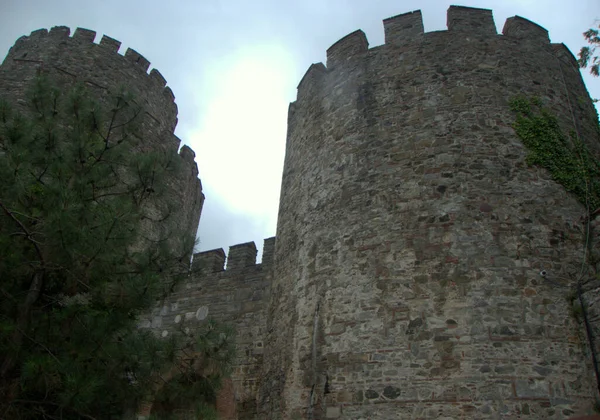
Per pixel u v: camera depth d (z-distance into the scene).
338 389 8.56
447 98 10.76
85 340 6.93
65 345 6.95
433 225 9.24
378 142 10.79
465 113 10.45
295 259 11.20
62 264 6.98
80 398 6.21
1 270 6.90
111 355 7.07
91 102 8.80
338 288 9.56
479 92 10.74
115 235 7.15
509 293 8.36
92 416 6.95
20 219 7.32
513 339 7.96
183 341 7.92
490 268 8.59
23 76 17.06
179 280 8.33
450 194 9.48
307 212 11.35
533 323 8.10
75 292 7.55
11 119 7.98
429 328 8.30
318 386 8.87
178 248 8.46
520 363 7.76
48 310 7.41
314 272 10.27
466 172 9.66
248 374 12.72
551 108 10.81
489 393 7.56
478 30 11.91
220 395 12.62
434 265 8.83
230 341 7.88
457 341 8.05
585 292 8.21
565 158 10.05
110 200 7.94
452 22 12.03
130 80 18.81
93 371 6.82
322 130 12.25
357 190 10.46
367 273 9.33
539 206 9.31
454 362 7.90
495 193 9.40
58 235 6.61
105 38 19.05
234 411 12.28
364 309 9.00
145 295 7.30
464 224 9.08
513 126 10.29
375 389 8.20
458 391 7.67
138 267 7.84
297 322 10.14
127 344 7.38
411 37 12.07
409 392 7.92
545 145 10.09
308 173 12.02
